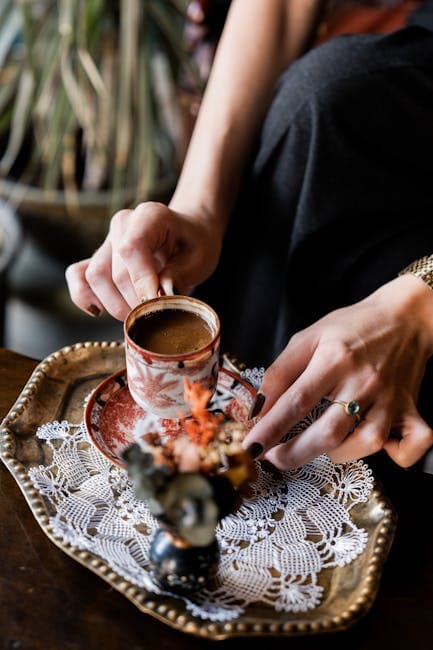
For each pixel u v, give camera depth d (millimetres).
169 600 527
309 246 853
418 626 539
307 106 826
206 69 1420
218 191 835
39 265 1374
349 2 1253
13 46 1394
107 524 577
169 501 460
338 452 618
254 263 907
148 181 1313
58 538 547
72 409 672
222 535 581
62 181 1398
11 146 1320
